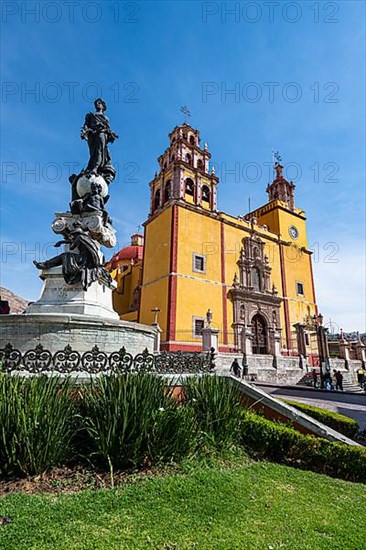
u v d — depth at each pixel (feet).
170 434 14.48
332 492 13.82
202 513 10.63
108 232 30.12
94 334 22.67
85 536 8.83
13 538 8.57
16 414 12.37
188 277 87.15
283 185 133.18
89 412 14.19
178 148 101.71
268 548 8.98
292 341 104.78
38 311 24.93
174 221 89.81
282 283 109.81
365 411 39.68
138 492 11.54
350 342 107.45
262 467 16.15
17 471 12.14
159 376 16.93
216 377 20.88
